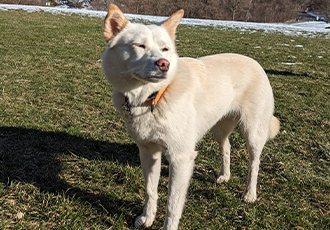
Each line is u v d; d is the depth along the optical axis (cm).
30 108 183
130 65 88
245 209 112
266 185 128
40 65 293
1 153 130
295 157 150
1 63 284
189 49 466
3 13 805
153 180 102
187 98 94
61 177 121
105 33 93
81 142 149
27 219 96
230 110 119
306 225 104
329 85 298
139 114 91
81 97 213
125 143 154
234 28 887
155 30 93
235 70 114
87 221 100
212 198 118
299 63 411
